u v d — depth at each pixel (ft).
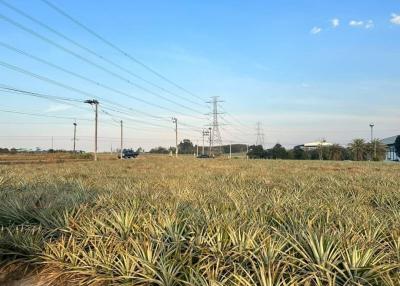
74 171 103.24
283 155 391.86
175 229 25.43
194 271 20.68
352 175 92.38
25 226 31.42
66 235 29.66
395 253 22.91
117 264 23.32
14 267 27.37
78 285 23.80
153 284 21.79
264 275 18.93
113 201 36.83
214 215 28.89
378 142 361.30
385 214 35.14
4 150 426.51
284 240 22.95
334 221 30.32
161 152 639.76
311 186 59.72
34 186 53.11
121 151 325.83
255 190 51.72
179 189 50.16
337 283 19.66
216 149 602.85
